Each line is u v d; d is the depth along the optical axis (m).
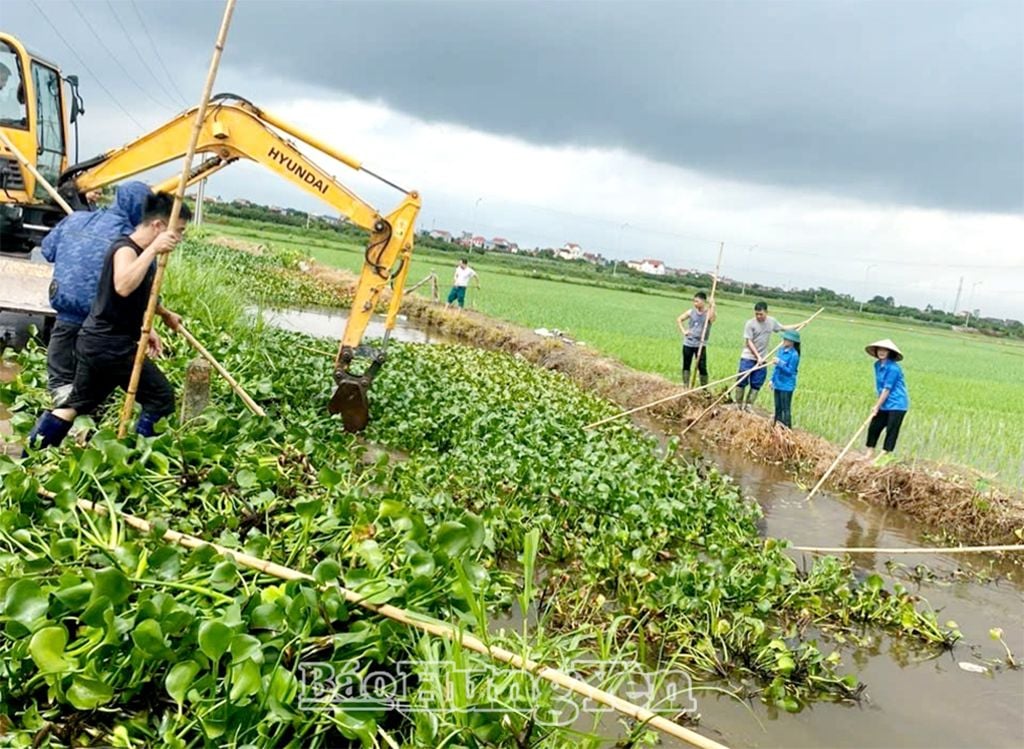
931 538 10.55
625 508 8.37
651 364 21.09
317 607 4.12
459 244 98.31
